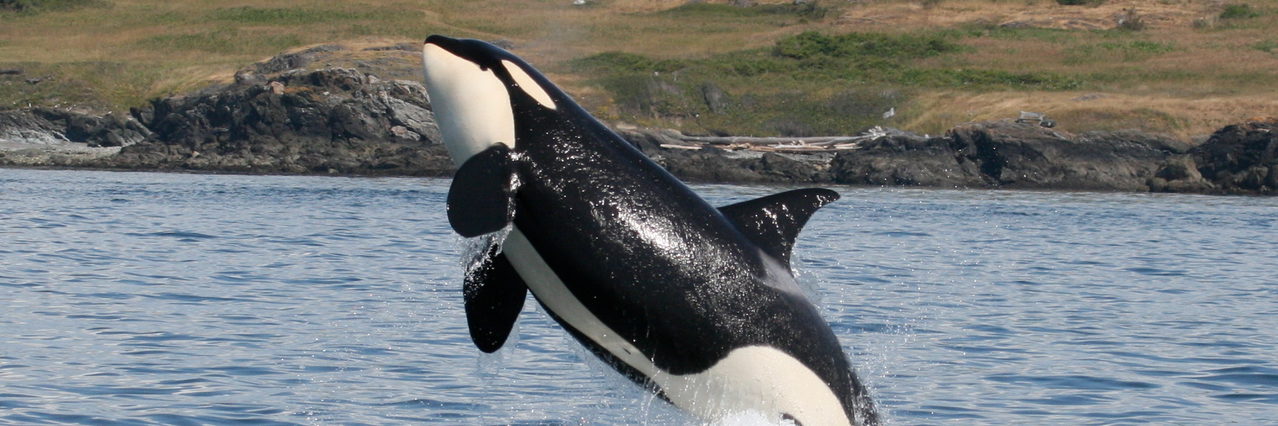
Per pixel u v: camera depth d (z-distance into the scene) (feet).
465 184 78.48
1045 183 651.25
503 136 82.84
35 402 119.03
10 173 595.88
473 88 83.97
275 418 115.96
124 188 489.26
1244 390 134.51
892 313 186.09
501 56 85.61
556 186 80.94
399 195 480.23
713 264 81.10
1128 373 143.02
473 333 83.41
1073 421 120.57
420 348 149.48
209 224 323.16
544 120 83.41
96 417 114.32
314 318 169.48
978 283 229.04
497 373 135.74
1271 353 156.35
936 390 133.28
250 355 143.23
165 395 123.54
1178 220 433.89
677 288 80.18
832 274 235.20
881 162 653.30
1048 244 323.98
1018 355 153.69
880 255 277.44
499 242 82.28
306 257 247.50
